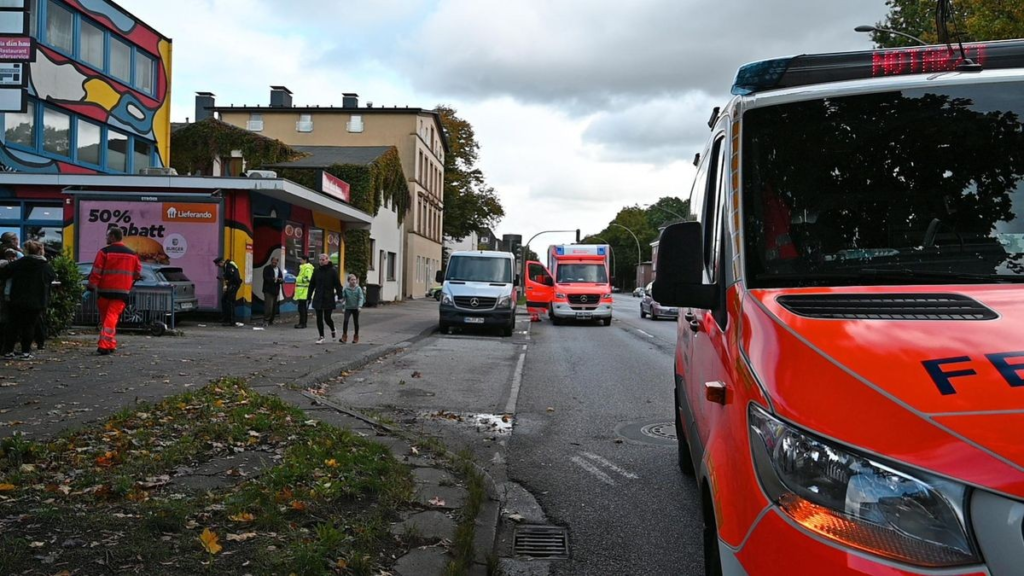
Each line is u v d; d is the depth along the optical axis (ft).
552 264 99.50
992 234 10.38
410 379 39.01
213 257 67.21
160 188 68.08
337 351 47.29
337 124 172.76
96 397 27.09
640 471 21.66
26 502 15.02
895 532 6.67
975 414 6.97
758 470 7.80
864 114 11.48
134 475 17.10
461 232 234.58
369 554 13.58
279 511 15.17
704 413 12.50
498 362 48.06
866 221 10.77
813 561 6.88
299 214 83.41
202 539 13.19
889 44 95.55
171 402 25.62
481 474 19.51
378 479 17.84
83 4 79.15
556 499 18.98
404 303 139.44
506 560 15.03
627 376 42.68
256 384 32.45
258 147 126.82
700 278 11.26
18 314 37.09
